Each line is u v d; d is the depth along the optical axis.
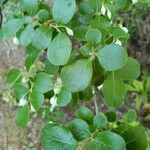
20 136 0.86
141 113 0.90
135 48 0.97
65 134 0.23
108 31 0.28
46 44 0.27
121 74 0.27
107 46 0.24
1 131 0.86
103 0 0.30
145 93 0.87
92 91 0.31
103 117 0.24
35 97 0.28
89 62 0.25
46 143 0.23
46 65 0.29
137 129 0.23
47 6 0.32
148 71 0.91
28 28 0.28
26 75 0.30
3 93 0.85
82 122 0.24
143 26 0.94
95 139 0.22
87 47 0.26
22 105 0.29
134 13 0.89
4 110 0.86
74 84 0.25
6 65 0.86
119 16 0.86
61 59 0.25
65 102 0.27
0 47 0.87
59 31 0.26
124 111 0.84
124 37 0.28
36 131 0.85
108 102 0.28
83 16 0.31
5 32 0.29
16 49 0.86
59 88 0.28
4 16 0.51
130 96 0.88
